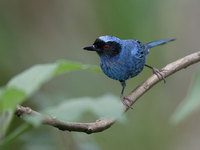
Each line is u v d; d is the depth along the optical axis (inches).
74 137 358.9
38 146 350.3
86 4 574.6
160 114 621.6
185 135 604.4
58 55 592.7
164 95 645.9
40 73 125.6
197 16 629.0
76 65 129.3
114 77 438.3
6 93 117.4
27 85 124.0
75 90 538.9
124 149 560.4
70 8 606.2
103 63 430.9
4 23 520.4
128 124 570.3
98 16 423.8
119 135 565.3
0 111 121.7
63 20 606.2
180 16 616.7
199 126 612.4
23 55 524.4
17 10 563.8
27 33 569.3
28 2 577.3
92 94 542.3
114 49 413.1
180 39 626.5
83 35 603.8
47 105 372.5
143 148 577.0
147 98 632.4
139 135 585.0
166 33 618.8
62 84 534.9
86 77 555.8
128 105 313.4
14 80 126.0
